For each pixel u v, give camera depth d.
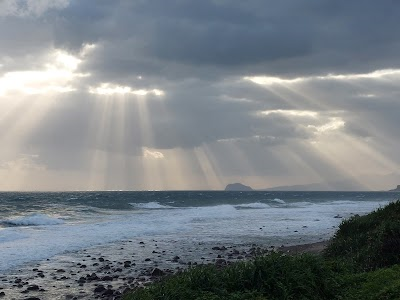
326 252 14.77
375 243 12.52
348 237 14.79
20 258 20.23
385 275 10.00
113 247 24.20
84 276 16.75
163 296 8.85
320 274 10.17
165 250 23.22
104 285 15.14
